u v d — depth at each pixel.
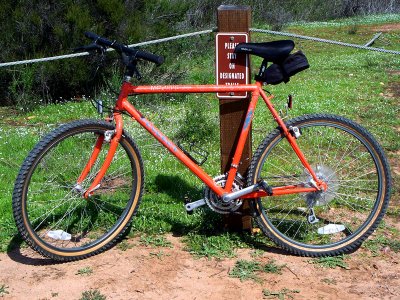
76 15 9.60
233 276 3.79
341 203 4.72
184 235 4.34
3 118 8.60
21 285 3.72
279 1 23.81
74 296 3.59
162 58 3.77
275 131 3.96
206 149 6.43
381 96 9.51
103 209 4.51
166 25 10.90
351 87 10.24
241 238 4.27
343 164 5.56
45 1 9.70
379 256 4.07
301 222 4.38
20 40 9.56
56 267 3.93
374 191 4.97
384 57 13.84
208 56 13.00
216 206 4.00
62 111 8.88
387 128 7.31
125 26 10.13
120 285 3.70
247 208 4.21
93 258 4.04
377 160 4.03
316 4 27.03
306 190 4.04
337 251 4.05
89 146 4.86
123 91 3.87
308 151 5.91
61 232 4.14
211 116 7.44
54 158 4.86
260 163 3.97
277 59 3.82
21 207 3.75
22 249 4.18
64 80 9.75
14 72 9.14
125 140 4.03
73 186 4.20
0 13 9.47
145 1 10.60
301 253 4.03
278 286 3.68
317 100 9.07
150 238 4.25
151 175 5.36
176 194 5.04
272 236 4.03
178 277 3.79
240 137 3.95
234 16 3.93
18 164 5.92
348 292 3.63
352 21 24.03
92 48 3.83
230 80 4.03
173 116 7.75
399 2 29.08
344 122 4.00
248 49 3.83
